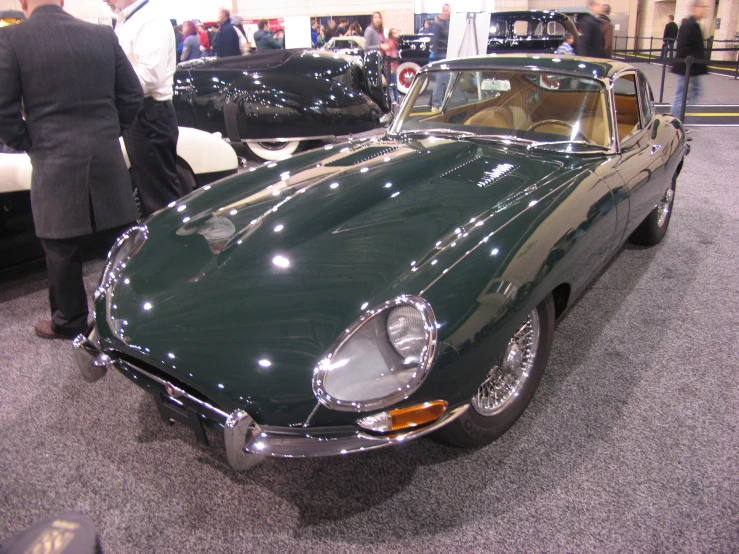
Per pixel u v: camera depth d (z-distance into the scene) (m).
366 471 1.90
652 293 2.99
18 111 2.29
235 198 2.25
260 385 1.47
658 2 19.69
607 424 2.07
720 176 4.91
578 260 2.00
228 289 1.71
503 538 1.64
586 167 2.30
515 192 2.05
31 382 2.44
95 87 2.42
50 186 2.42
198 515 1.76
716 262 3.32
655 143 2.89
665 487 1.79
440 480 1.85
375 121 5.85
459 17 6.62
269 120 5.44
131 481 1.90
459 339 1.51
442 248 1.71
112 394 2.36
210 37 11.94
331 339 1.48
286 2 15.55
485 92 2.79
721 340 2.55
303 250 1.80
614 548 1.59
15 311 3.08
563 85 2.60
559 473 1.86
